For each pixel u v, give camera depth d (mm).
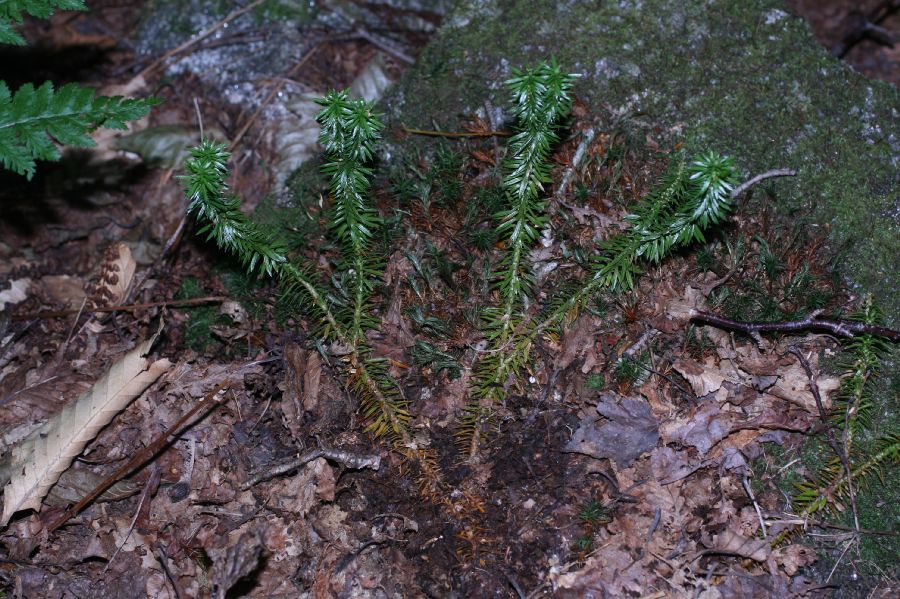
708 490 408
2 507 419
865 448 420
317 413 427
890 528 408
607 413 415
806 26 492
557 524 400
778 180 466
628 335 434
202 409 438
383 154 491
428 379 429
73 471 428
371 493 411
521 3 508
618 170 460
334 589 395
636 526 397
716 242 451
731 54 488
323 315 436
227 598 392
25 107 416
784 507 410
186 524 413
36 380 464
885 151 470
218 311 483
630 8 498
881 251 453
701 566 393
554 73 385
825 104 478
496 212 442
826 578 401
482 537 397
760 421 416
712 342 430
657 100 482
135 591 402
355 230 427
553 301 425
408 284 450
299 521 408
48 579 405
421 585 395
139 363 436
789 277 448
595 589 386
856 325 415
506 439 413
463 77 500
